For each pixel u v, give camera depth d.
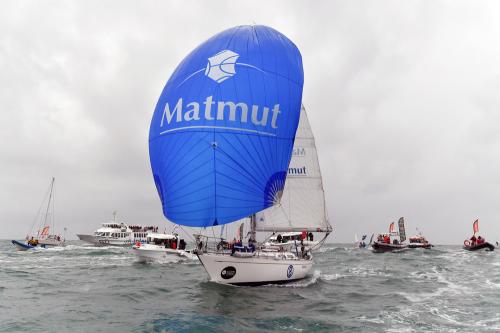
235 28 19.17
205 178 16.22
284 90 18.30
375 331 11.63
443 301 16.62
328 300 16.47
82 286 20.69
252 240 21.69
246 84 17.45
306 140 25.03
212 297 16.05
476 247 63.34
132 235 63.97
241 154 16.75
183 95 17.45
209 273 17.86
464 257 47.78
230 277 18.00
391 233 62.88
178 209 16.30
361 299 17.02
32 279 23.62
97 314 13.63
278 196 17.55
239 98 17.16
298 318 13.09
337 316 13.55
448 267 33.31
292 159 24.55
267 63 18.23
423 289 20.28
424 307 15.25
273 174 17.42
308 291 18.61
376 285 21.72
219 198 16.14
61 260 38.88
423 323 12.62
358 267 33.41
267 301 15.70
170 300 16.31
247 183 16.67
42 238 64.19
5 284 21.36
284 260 19.16
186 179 16.33
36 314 13.66
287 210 23.67
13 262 36.31
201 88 17.23
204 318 12.81
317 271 29.14
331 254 56.22
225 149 16.55
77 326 12.00
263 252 20.17
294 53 19.78
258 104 17.41
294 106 18.64
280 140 17.89
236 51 18.02
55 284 21.52
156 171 17.53
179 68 18.81
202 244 18.36
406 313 14.12
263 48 18.55
